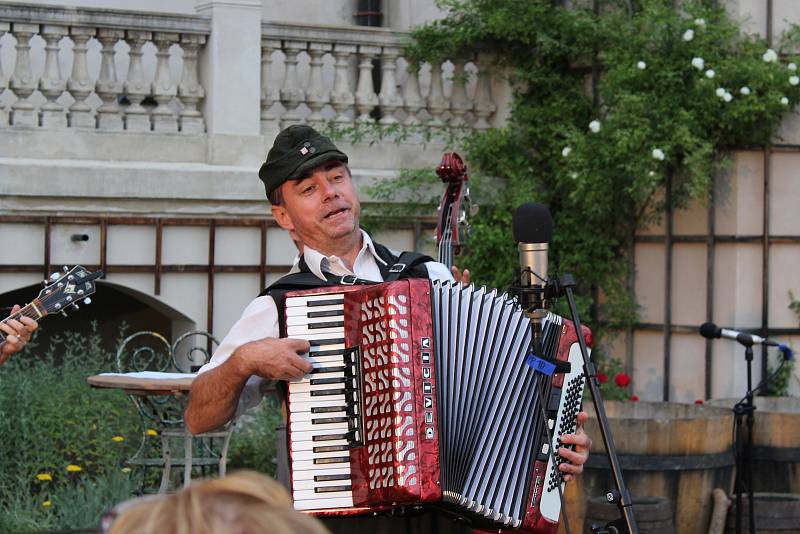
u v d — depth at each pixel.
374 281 4.63
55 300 7.11
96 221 11.67
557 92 13.53
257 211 12.41
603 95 12.71
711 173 12.55
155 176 11.92
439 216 7.02
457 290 4.46
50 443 10.21
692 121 12.16
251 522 1.68
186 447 9.13
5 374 10.67
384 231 13.16
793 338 12.61
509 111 13.79
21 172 11.37
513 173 13.34
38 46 13.30
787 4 12.61
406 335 4.28
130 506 1.78
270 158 4.82
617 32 12.75
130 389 8.51
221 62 12.37
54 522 9.12
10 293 13.29
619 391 12.77
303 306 4.33
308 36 12.96
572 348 4.69
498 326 4.52
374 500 4.24
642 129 12.20
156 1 14.16
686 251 12.84
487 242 13.05
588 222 13.27
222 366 4.36
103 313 13.89
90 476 10.30
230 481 1.78
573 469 4.63
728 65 12.17
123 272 11.82
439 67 13.59
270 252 12.43
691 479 8.52
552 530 4.60
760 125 12.34
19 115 11.67
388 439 4.22
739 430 8.17
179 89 12.38
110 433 10.38
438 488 4.25
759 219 12.50
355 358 4.29
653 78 12.34
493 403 4.46
